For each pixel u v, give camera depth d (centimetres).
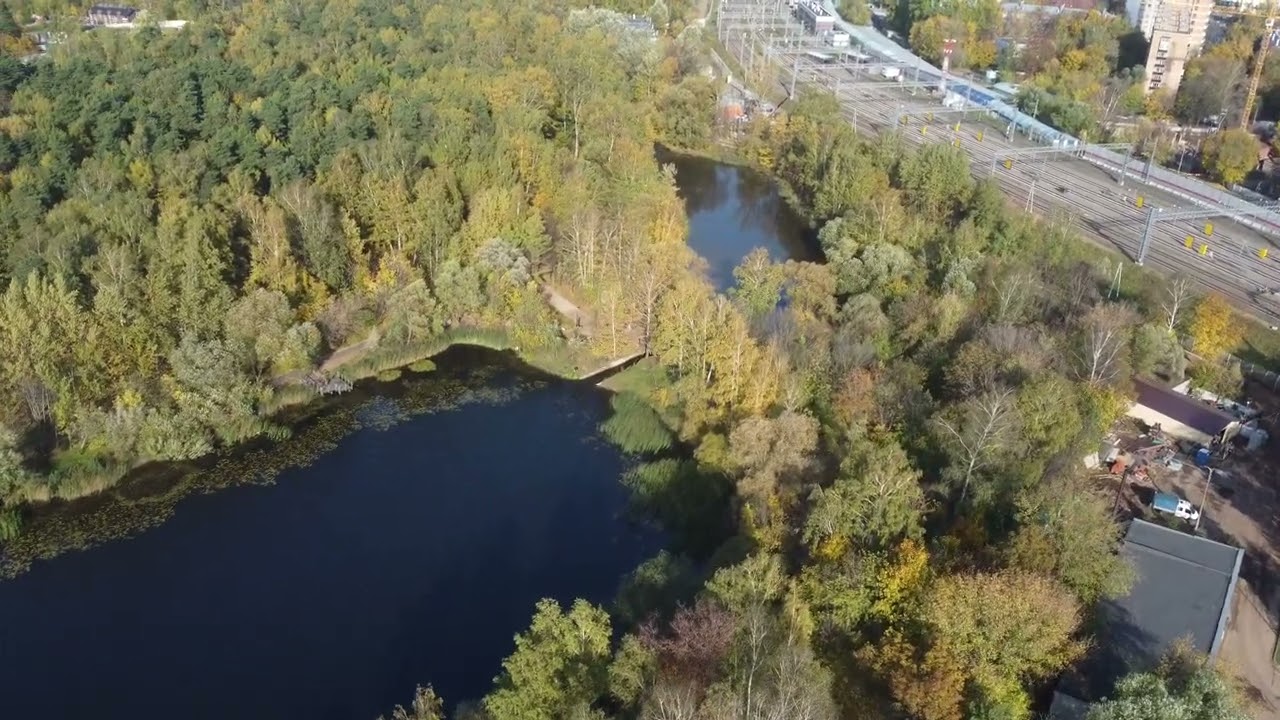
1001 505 10131
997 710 7819
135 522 12350
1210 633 9231
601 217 17875
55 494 12538
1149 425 13475
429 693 9075
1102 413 12369
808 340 14300
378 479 13250
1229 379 14212
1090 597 9181
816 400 12900
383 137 19650
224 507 12675
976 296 15950
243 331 14438
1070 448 11144
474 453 13838
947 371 13000
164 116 19825
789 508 10731
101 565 11662
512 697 8619
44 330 12800
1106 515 10194
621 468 13512
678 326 14675
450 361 16162
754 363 13375
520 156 19412
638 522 12425
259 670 10300
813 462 11219
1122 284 17312
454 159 19288
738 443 11625
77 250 14438
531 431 14375
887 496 9588
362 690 10069
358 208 17538
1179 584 9906
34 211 15500
